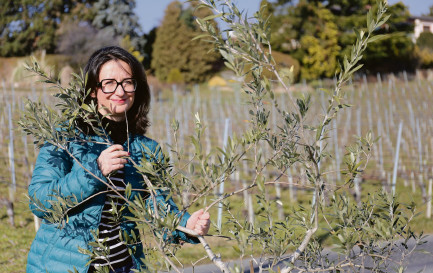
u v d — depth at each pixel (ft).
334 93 5.05
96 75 6.62
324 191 5.66
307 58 146.30
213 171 5.14
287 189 33.53
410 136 60.23
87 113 6.02
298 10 150.61
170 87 131.54
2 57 170.50
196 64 147.64
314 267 6.17
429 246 19.51
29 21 168.66
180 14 152.56
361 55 4.91
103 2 151.43
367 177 41.60
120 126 6.95
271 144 5.53
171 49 149.48
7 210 26.78
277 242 5.30
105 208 6.55
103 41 130.21
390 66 152.56
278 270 5.23
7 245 23.08
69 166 6.50
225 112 79.51
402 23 136.67
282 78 5.13
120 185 6.64
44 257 6.44
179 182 5.41
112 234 6.57
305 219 5.51
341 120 69.51
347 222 5.45
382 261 5.96
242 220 6.22
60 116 5.84
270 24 4.82
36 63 5.78
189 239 6.45
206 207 6.08
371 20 4.86
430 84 132.46
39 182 6.24
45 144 6.13
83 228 6.33
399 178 46.60
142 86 7.14
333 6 154.10
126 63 6.73
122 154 5.90
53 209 5.94
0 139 47.67
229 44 4.88
